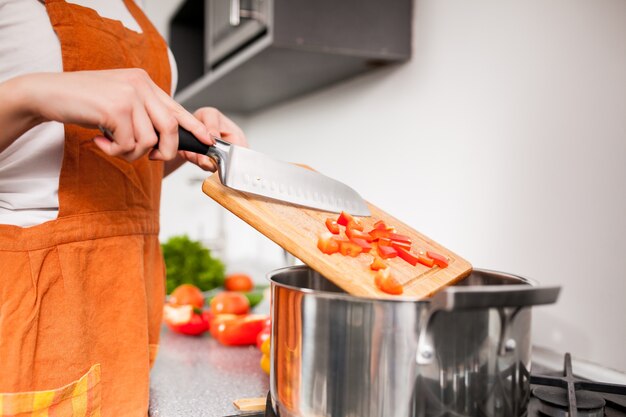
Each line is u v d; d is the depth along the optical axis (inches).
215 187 22.5
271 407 20.9
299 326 17.6
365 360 16.4
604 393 24.5
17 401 20.9
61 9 23.0
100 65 23.9
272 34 39.4
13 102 17.8
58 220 22.1
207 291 57.4
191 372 31.8
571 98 30.5
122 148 18.4
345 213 23.6
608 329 28.5
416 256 22.8
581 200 30.0
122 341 23.9
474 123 37.6
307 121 64.3
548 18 31.9
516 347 17.1
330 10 40.9
